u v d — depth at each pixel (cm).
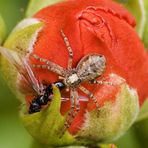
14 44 12
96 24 12
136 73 12
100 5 12
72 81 12
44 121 11
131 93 12
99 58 11
